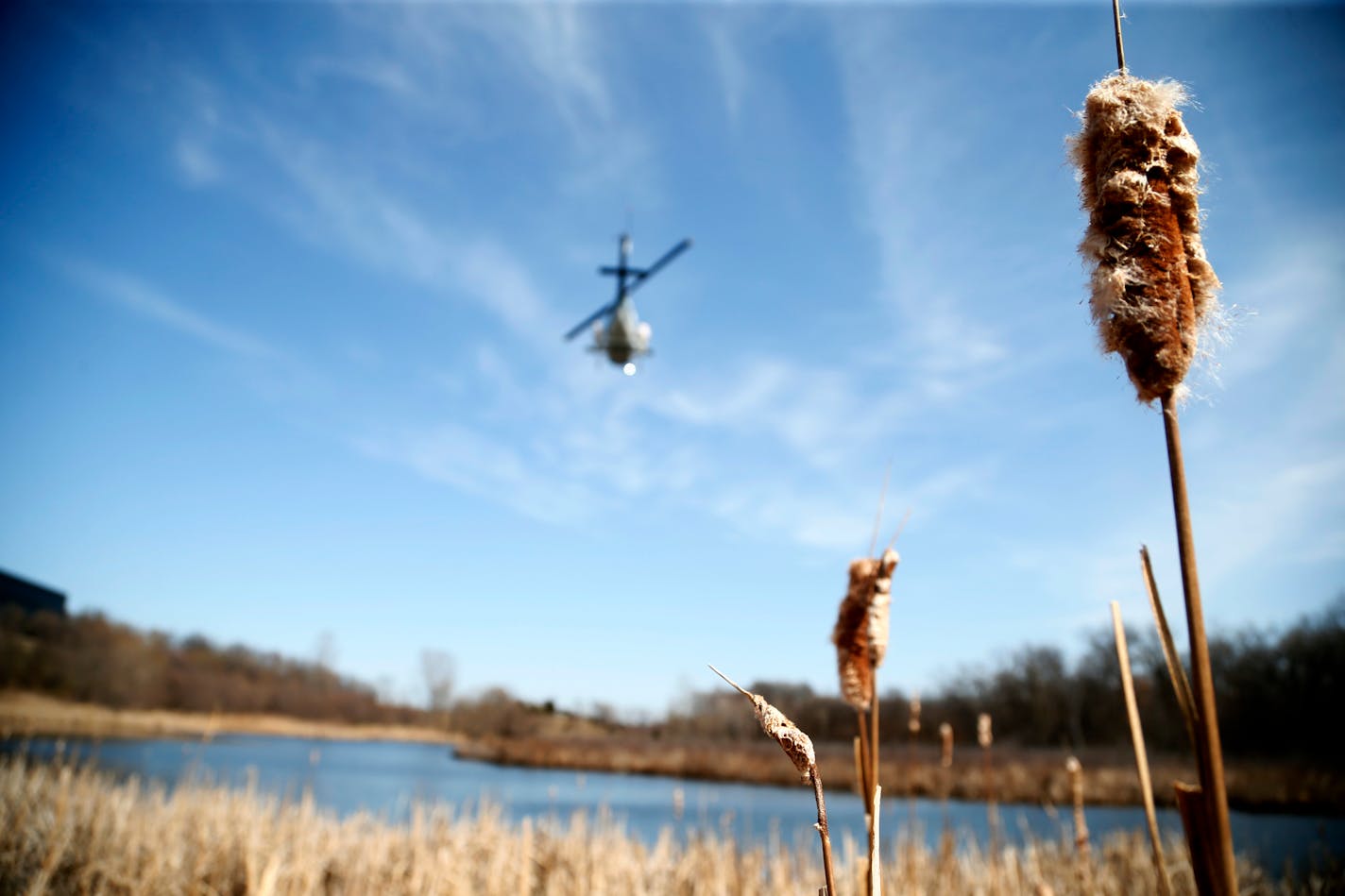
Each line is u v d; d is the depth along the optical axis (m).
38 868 7.05
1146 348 1.16
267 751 50.91
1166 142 1.26
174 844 7.66
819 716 47.25
